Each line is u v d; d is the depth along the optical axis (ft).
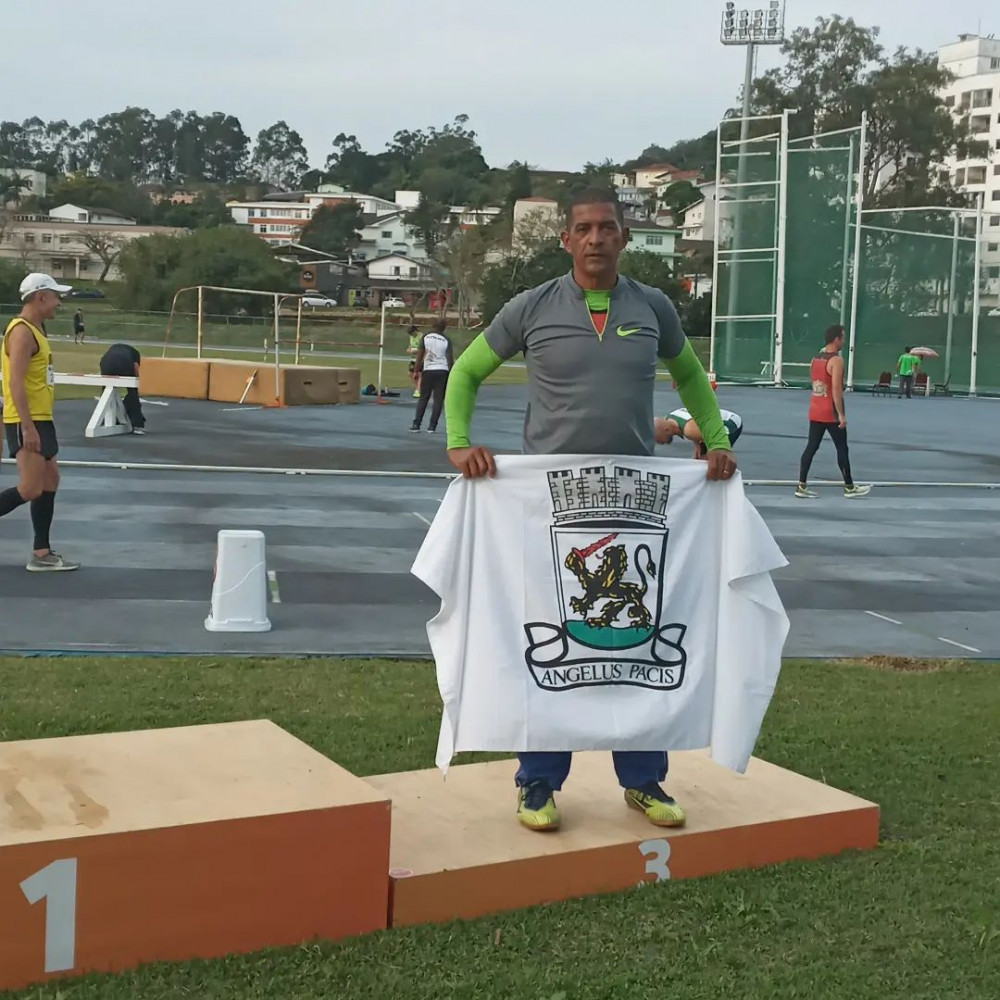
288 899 11.35
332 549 33.04
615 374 13.33
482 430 71.56
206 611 25.73
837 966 11.55
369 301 398.62
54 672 20.49
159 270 291.17
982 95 419.54
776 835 13.98
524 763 13.69
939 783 16.92
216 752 12.91
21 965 10.28
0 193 484.33
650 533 13.80
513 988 10.93
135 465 49.11
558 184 458.91
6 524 34.88
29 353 27.30
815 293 124.98
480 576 13.50
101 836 10.48
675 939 12.00
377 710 19.20
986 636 26.40
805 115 261.44
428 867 12.27
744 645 14.06
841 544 37.45
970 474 58.49
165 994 10.37
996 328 138.10
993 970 11.60
